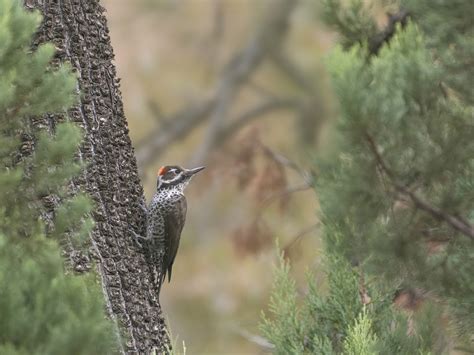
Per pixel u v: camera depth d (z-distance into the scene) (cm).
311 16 3578
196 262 2945
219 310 2869
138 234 1077
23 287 708
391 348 1069
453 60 962
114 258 1029
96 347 706
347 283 1085
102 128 1052
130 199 1077
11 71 814
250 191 2003
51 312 697
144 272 1063
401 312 1100
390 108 871
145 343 1037
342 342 1081
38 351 684
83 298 721
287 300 1101
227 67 3597
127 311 1027
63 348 687
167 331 1075
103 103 1058
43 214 984
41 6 1031
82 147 1029
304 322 1097
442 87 968
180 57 3488
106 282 1014
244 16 3628
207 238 2972
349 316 1082
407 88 895
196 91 3544
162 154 3519
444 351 1091
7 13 811
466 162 937
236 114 3672
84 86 1041
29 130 990
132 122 3444
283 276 1105
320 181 952
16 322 687
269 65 3653
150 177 3419
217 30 3553
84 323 696
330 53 906
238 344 2845
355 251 1009
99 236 1023
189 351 2844
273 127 3544
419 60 902
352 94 867
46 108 860
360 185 902
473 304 1018
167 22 3469
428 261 991
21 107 856
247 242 1956
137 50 3412
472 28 978
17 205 884
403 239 955
